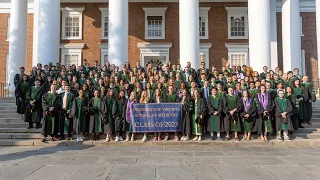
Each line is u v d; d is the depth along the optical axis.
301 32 23.39
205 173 6.29
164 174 6.21
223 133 11.18
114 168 6.72
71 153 8.57
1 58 23.38
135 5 22.83
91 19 22.86
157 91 10.76
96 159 7.72
